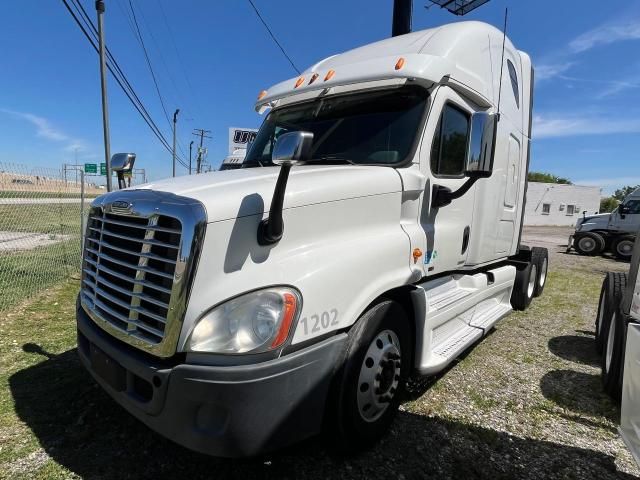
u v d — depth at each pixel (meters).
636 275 3.34
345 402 2.65
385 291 2.89
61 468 2.74
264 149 4.19
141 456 2.88
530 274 7.24
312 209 2.61
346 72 3.79
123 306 2.51
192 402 2.19
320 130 3.82
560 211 45.03
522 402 3.82
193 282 2.21
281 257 2.45
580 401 3.89
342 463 2.85
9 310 5.98
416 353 3.30
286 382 2.27
